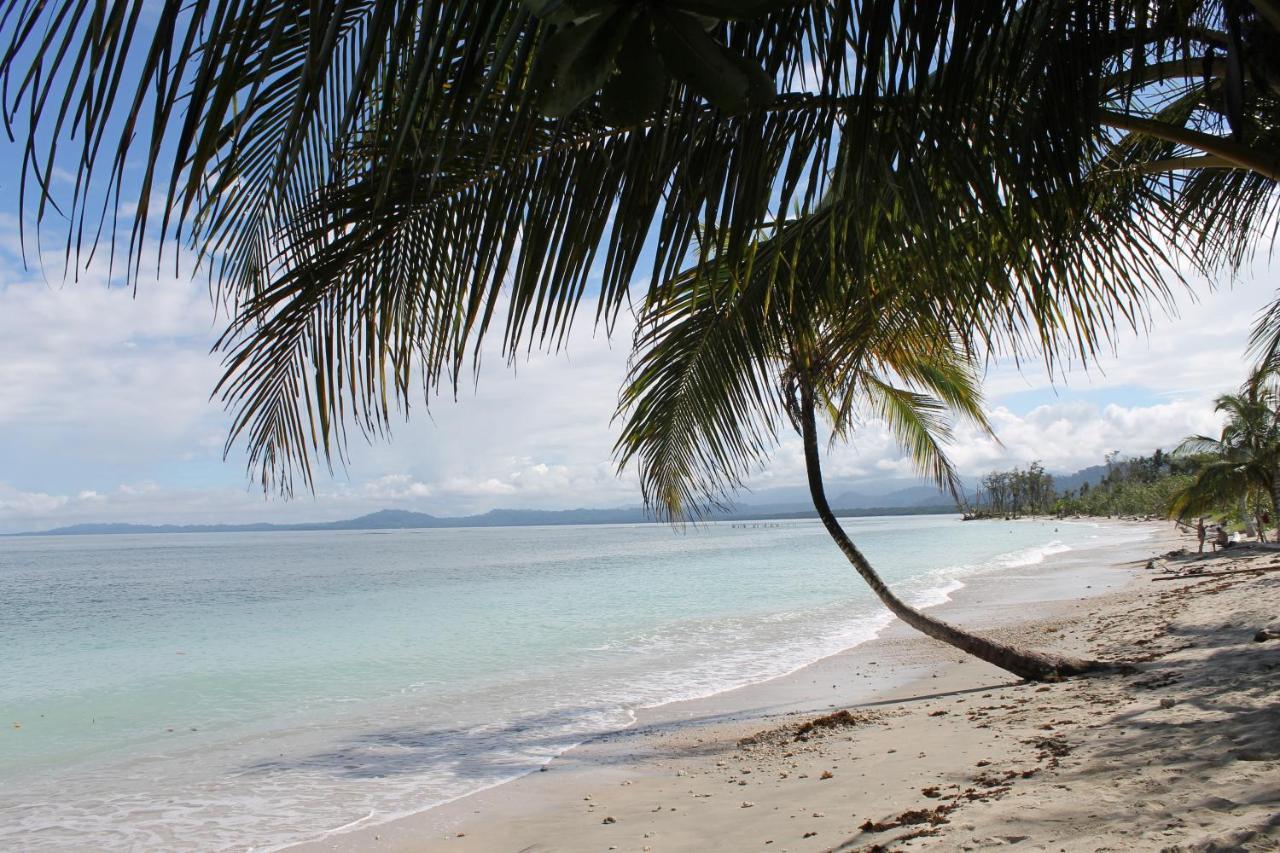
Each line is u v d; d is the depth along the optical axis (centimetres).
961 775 498
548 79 77
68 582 4444
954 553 4484
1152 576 2177
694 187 186
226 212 188
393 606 2525
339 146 107
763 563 4234
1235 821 311
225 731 991
